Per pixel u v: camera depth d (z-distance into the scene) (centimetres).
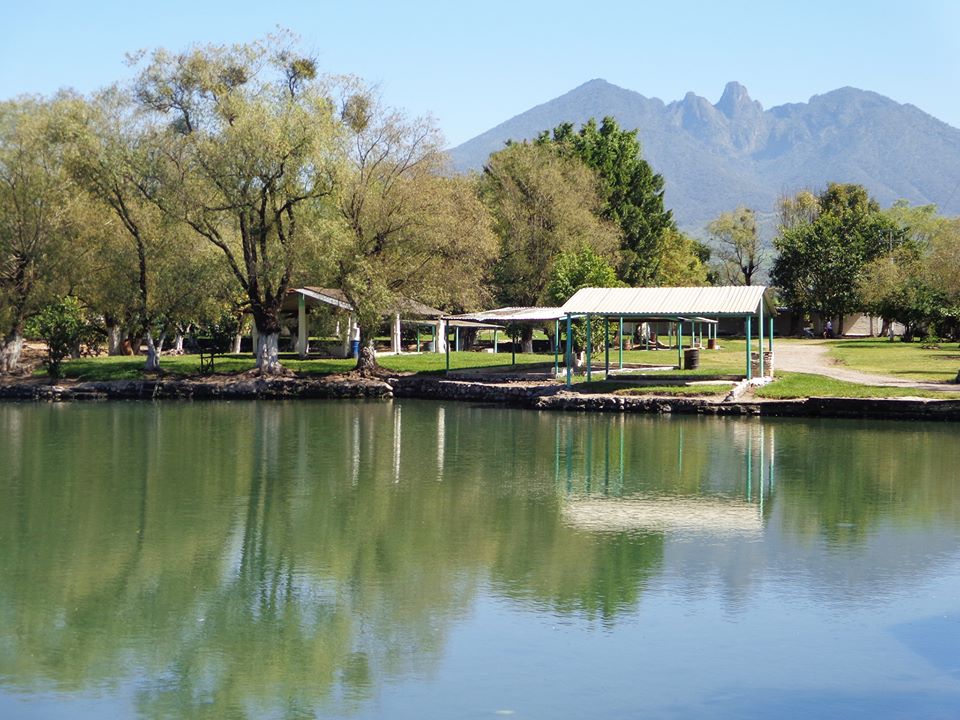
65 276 5850
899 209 12594
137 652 1513
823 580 1817
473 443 3669
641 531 2223
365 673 1414
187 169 5450
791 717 1252
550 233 7894
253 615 1672
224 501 2569
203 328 6669
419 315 6462
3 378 5738
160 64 5456
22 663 1472
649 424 4212
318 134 5300
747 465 3102
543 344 9281
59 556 2030
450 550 2069
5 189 5675
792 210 14050
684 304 4916
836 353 7262
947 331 8519
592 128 9581
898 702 1294
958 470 2978
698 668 1412
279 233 5641
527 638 1539
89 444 3644
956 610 1647
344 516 2394
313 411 4881
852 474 2927
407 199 5666
